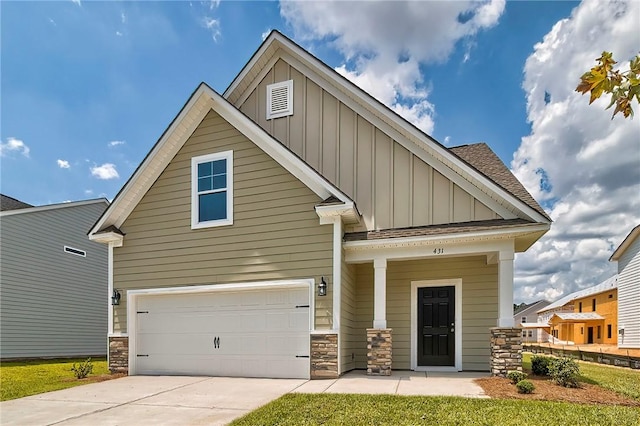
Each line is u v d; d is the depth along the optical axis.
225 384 8.32
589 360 18.33
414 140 9.85
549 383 7.64
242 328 9.51
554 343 41.78
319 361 8.73
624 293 27.16
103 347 20.09
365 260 9.40
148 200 10.59
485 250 8.80
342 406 5.98
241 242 9.65
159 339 10.15
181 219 10.24
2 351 15.52
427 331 10.36
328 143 10.58
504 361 8.39
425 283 10.48
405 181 9.84
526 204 8.67
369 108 10.32
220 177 10.12
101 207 20.81
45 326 17.30
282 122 11.12
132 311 10.37
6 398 7.33
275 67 11.49
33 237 17.14
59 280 18.14
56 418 5.89
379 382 8.09
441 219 9.47
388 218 9.80
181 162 10.48
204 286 9.77
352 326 10.23
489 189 9.02
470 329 10.05
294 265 9.16
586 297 38.53
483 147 12.37
